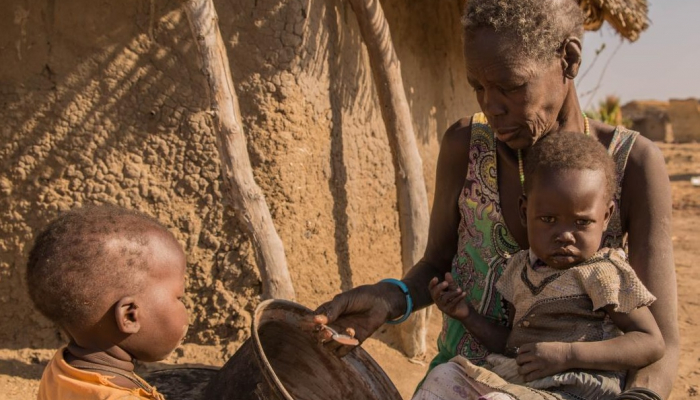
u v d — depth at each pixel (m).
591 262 2.22
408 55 6.42
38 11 4.80
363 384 2.51
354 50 5.55
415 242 5.39
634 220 2.29
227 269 5.06
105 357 1.99
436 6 6.78
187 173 4.98
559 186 2.16
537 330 2.29
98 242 1.95
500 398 2.07
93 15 4.82
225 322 5.10
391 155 5.77
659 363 2.21
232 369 2.43
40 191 4.88
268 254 4.59
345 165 5.50
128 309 1.96
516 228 2.43
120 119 4.89
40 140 4.87
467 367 2.21
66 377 1.93
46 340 5.02
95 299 1.93
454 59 7.19
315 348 2.55
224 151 4.50
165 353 2.07
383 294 2.60
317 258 5.31
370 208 5.83
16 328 4.99
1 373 4.68
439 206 2.63
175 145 4.95
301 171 5.12
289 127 5.01
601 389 2.13
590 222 2.18
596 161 2.18
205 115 4.96
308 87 5.11
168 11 4.87
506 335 2.41
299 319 2.52
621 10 6.53
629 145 2.30
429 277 2.69
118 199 4.91
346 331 2.49
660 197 2.26
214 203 5.02
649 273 2.24
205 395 2.49
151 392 2.07
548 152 2.20
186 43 4.91
